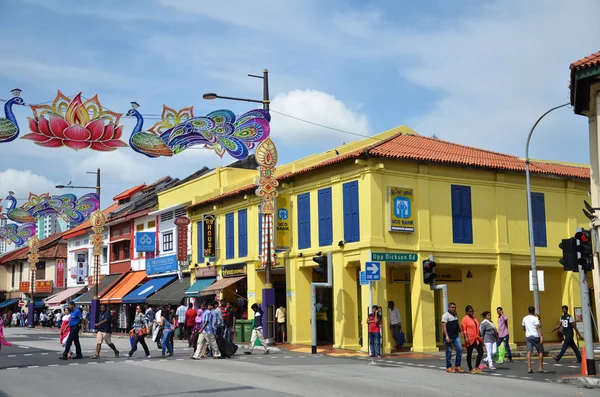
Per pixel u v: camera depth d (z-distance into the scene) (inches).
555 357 882.8
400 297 1079.0
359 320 1045.2
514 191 1128.2
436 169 1045.8
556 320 1184.8
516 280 1165.7
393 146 1046.4
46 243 2748.5
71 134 907.4
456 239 1051.3
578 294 1175.0
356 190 1013.8
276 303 1264.8
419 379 650.2
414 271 1011.9
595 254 802.2
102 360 852.6
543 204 1157.1
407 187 1016.2
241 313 1311.5
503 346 853.2
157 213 1681.8
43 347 1120.2
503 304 1077.1
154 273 1684.3
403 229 996.6
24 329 2178.9
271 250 1112.8
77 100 911.0
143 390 565.9
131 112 939.3
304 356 913.5
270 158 1055.6
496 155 1209.4
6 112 872.3
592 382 633.0
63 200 1974.7
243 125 1029.8
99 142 922.1
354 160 1003.3
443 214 1045.2
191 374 679.7
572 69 741.9
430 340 993.5
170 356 908.6
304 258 1115.3
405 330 1074.7
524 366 812.6
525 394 555.2
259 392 546.0
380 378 652.7
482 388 590.2
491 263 1079.6
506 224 1104.8
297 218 1141.1
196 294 1381.6
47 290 2498.8
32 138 888.3
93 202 1994.3
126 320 1764.3
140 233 1700.3
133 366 767.1
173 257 1590.8
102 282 1998.0
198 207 1467.8
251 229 1266.0
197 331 995.3
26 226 2283.5
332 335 1141.7
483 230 1081.4
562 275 1187.9
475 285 1104.2
